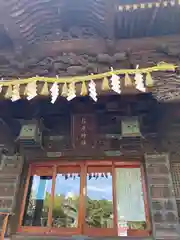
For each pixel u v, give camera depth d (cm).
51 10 936
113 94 730
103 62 922
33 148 905
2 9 843
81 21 972
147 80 715
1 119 907
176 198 781
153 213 758
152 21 903
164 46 938
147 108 873
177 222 736
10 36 932
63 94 724
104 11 862
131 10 857
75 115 903
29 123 885
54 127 941
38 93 734
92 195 836
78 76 791
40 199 852
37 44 967
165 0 831
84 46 947
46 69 935
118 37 958
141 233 759
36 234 774
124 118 874
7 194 825
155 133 891
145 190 818
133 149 876
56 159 890
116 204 814
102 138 896
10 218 793
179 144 870
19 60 960
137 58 941
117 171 861
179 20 902
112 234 766
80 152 888
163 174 816
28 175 884
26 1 862
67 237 754
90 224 791
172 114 855
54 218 816
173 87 723
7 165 884
